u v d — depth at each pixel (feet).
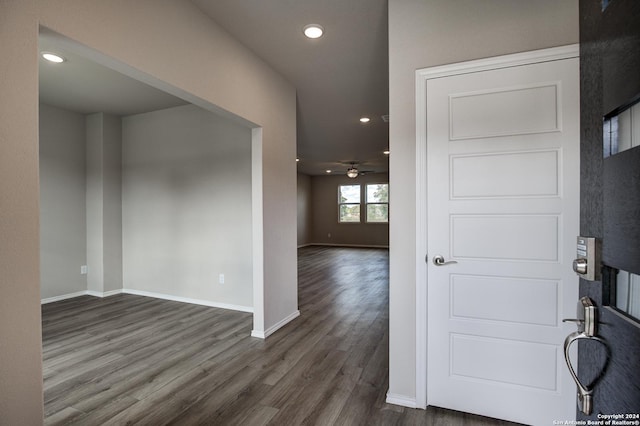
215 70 7.75
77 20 4.81
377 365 8.11
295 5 7.13
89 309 12.76
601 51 2.52
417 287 6.31
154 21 6.13
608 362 2.46
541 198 5.59
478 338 6.01
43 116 13.52
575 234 5.40
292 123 11.59
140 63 5.83
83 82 11.17
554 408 5.54
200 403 6.48
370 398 6.67
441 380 6.26
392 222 6.54
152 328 10.73
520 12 5.69
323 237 38.34
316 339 9.82
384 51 9.18
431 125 6.25
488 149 5.90
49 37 4.66
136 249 14.96
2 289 3.90
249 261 12.52
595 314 2.64
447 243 6.18
